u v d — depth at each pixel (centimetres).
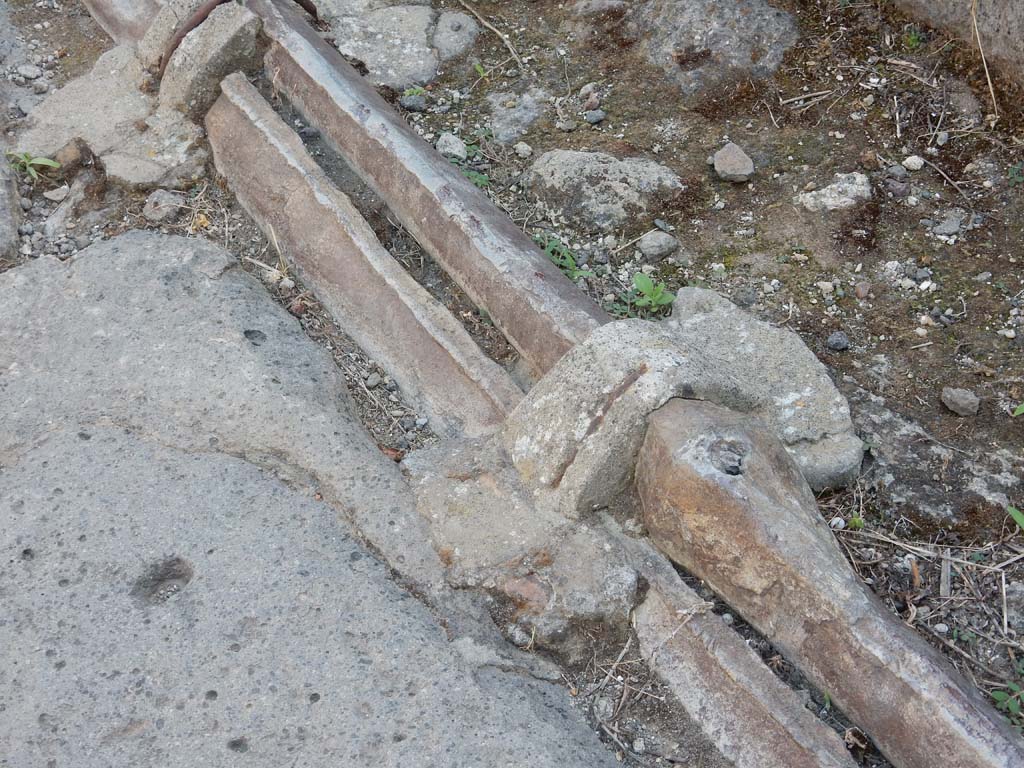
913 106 192
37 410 147
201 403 146
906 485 145
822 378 152
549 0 226
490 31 220
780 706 115
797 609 117
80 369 151
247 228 179
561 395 134
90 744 115
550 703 122
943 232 174
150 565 129
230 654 121
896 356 159
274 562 129
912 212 177
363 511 136
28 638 123
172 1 195
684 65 204
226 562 129
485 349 159
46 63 213
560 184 184
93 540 131
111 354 152
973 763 104
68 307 159
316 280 167
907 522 142
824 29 205
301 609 125
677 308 165
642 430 129
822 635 116
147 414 146
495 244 155
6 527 133
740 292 170
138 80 198
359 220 166
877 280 169
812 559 116
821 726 114
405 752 114
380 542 133
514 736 115
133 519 133
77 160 190
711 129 195
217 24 188
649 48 209
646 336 134
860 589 117
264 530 133
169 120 191
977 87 190
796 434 145
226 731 116
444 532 134
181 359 151
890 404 154
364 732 115
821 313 166
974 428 150
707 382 132
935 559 138
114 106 196
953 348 159
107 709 117
